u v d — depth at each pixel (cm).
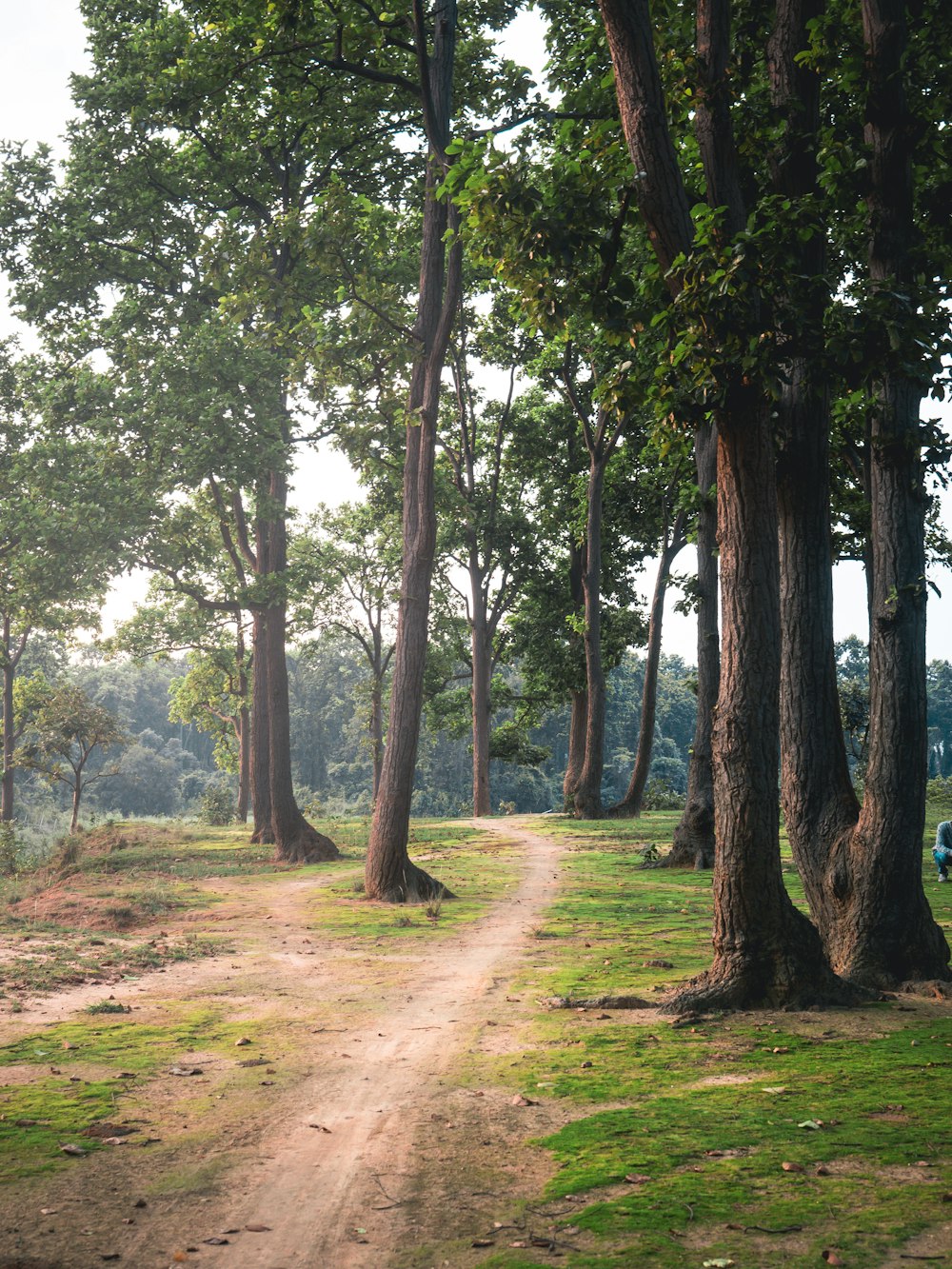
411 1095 676
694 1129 571
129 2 3091
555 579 4969
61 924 1658
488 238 1089
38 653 9438
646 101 918
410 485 2198
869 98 1010
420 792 11200
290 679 12950
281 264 3219
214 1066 755
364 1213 477
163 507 3531
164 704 14238
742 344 852
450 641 5644
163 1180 521
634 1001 923
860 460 1972
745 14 1157
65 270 3259
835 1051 725
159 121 3028
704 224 861
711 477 2309
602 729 4166
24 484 3803
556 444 4788
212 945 1391
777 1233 425
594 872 2327
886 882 962
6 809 5353
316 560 5841
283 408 3347
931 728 13188
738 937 900
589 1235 434
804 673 1041
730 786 910
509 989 1053
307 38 2412
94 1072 732
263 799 3656
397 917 1698
